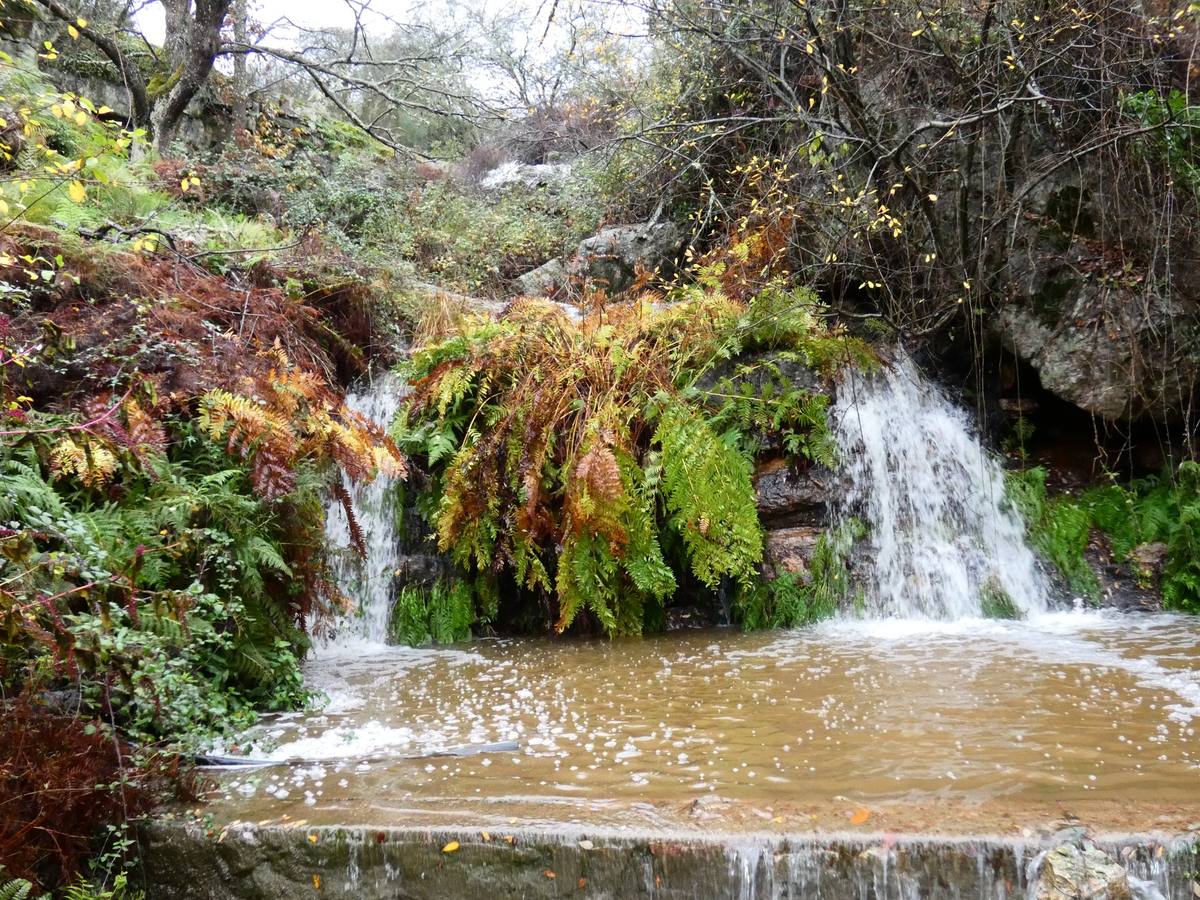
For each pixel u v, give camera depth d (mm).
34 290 4875
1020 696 3928
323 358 6727
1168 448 6789
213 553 3887
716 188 9445
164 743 3291
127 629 3209
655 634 5875
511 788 3027
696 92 9125
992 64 6840
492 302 8891
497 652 5523
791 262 7855
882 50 7625
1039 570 6270
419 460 6473
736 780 3012
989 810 2623
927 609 6039
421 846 2666
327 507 6113
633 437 6121
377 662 5305
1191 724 3449
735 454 5945
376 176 12344
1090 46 6461
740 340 6555
